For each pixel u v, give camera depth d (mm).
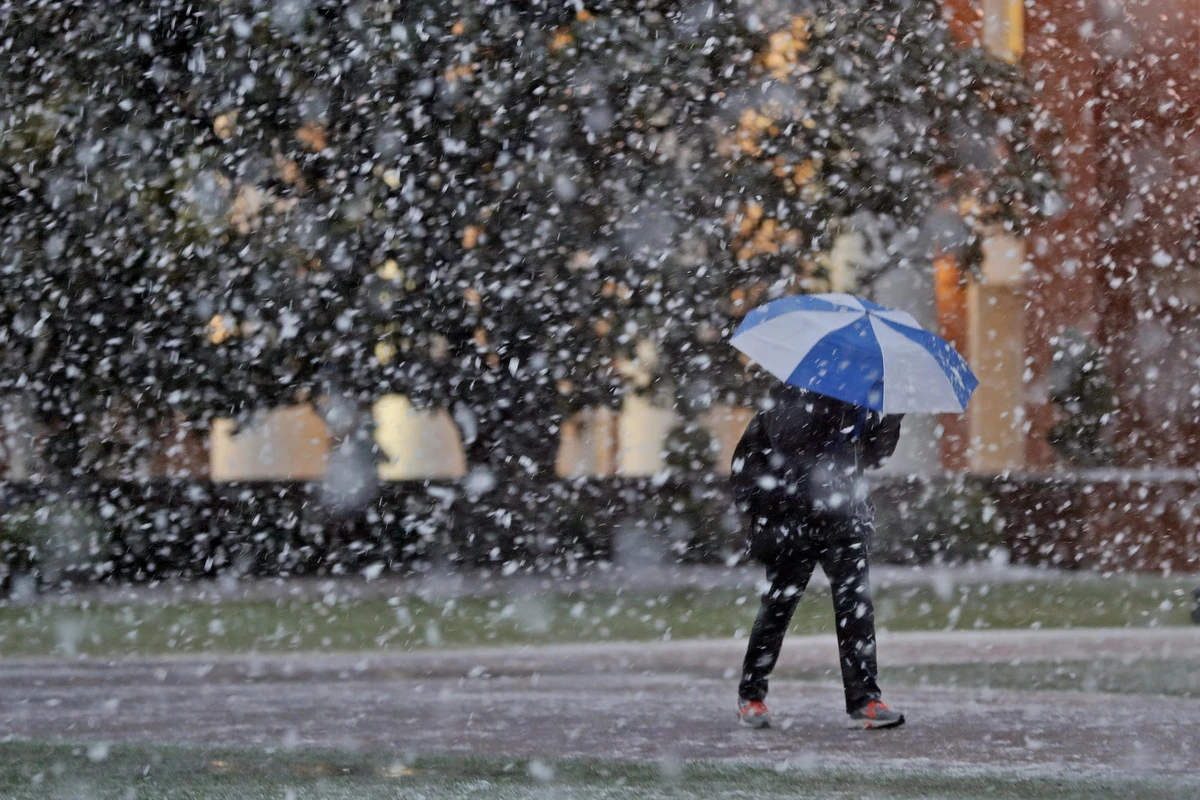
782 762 21953
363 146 59250
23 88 59938
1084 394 80375
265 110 58969
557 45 60250
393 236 59375
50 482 68875
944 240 67562
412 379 66375
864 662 24812
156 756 22953
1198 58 79375
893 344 23438
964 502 72688
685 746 23641
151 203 58938
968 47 68188
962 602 51406
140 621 47656
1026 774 20891
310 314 61531
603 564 65438
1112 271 81812
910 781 20375
